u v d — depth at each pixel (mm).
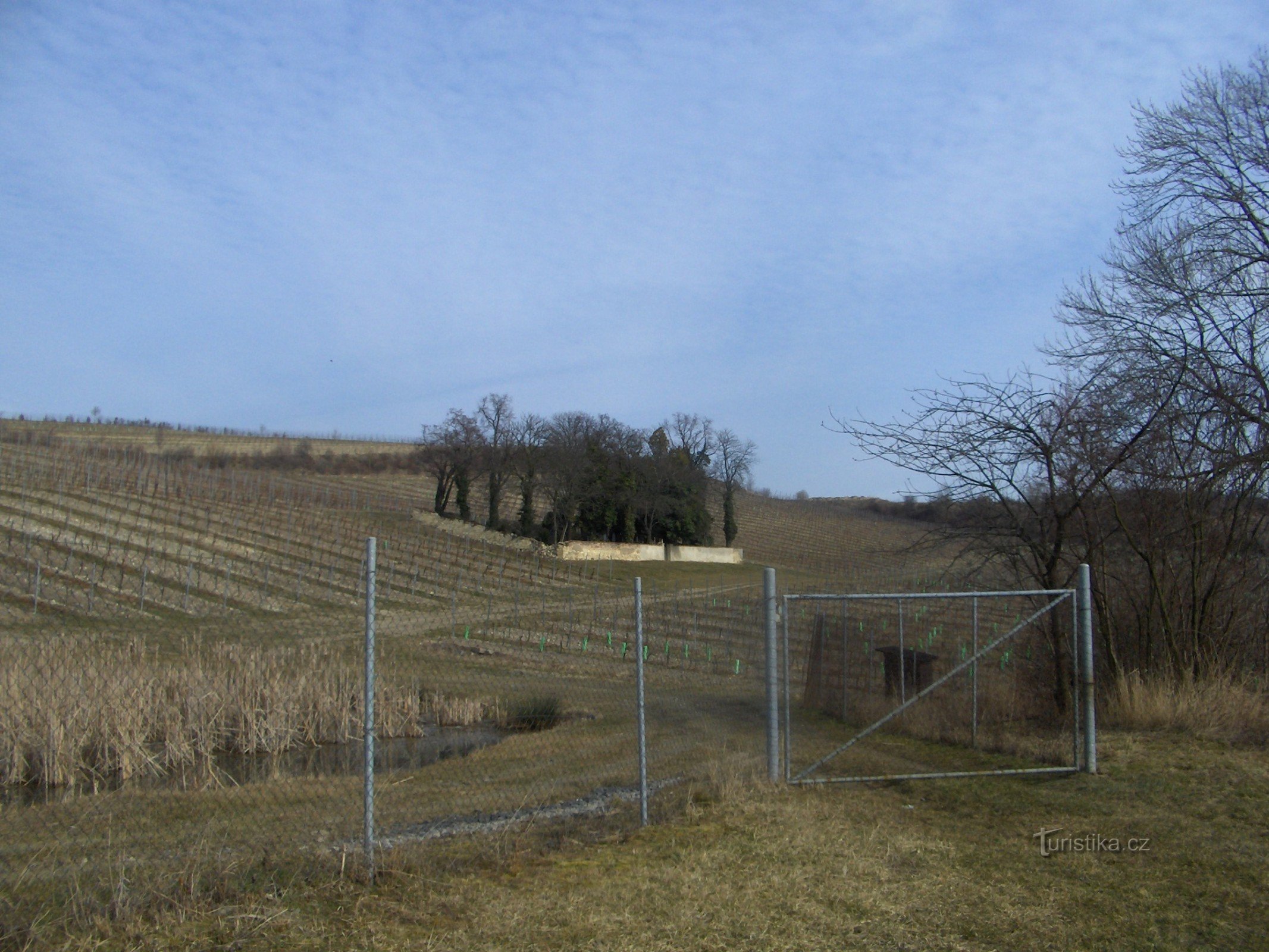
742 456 76062
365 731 5395
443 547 45625
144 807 5336
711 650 22391
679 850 6105
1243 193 11578
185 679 5691
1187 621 11352
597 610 28375
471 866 5688
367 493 60719
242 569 27047
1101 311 11961
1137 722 10062
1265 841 6398
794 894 5277
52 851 4895
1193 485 11211
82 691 5309
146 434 68688
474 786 7254
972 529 11727
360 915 4797
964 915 5074
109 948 4258
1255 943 4730
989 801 7559
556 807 7195
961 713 10812
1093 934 4820
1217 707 9961
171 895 4781
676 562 61344
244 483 48281
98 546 20875
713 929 4762
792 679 14039
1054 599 10805
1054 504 11023
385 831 6109
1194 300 11461
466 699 7984
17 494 31891
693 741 9469
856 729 10914
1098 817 7047
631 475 65625
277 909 4754
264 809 5715
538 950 4461
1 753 5105
